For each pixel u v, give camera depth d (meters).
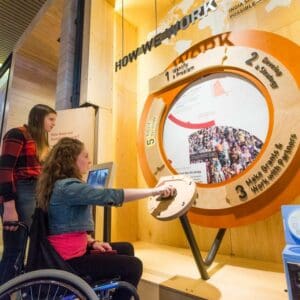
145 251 1.88
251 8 1.77
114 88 2.37
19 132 1.53
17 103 3.71
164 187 1.26
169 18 2.30
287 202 1.26
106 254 1.10
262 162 1.33
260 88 1.46
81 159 1.22
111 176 1.61
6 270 1.33
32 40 3.52
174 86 1.89
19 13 3.30
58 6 2.93
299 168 1.24
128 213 2.24
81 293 0.85
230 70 1.59
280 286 1.17
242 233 1.64
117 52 2.49
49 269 0.88
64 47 2.58
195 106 1.79
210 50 1.67
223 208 1.45
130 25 2.62
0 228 3.05
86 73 2.21
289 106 1.29
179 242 1.99
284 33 1.60
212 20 1.97
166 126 1.92
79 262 1.02
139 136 2.01
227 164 1.57
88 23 2.34
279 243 1.49
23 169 1.49
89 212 1.14
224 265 1.48
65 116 2.16
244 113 1.56
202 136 1.72
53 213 1.04
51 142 2.09
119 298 1.05
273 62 1.38
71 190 1.04
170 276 1.34
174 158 1.83
